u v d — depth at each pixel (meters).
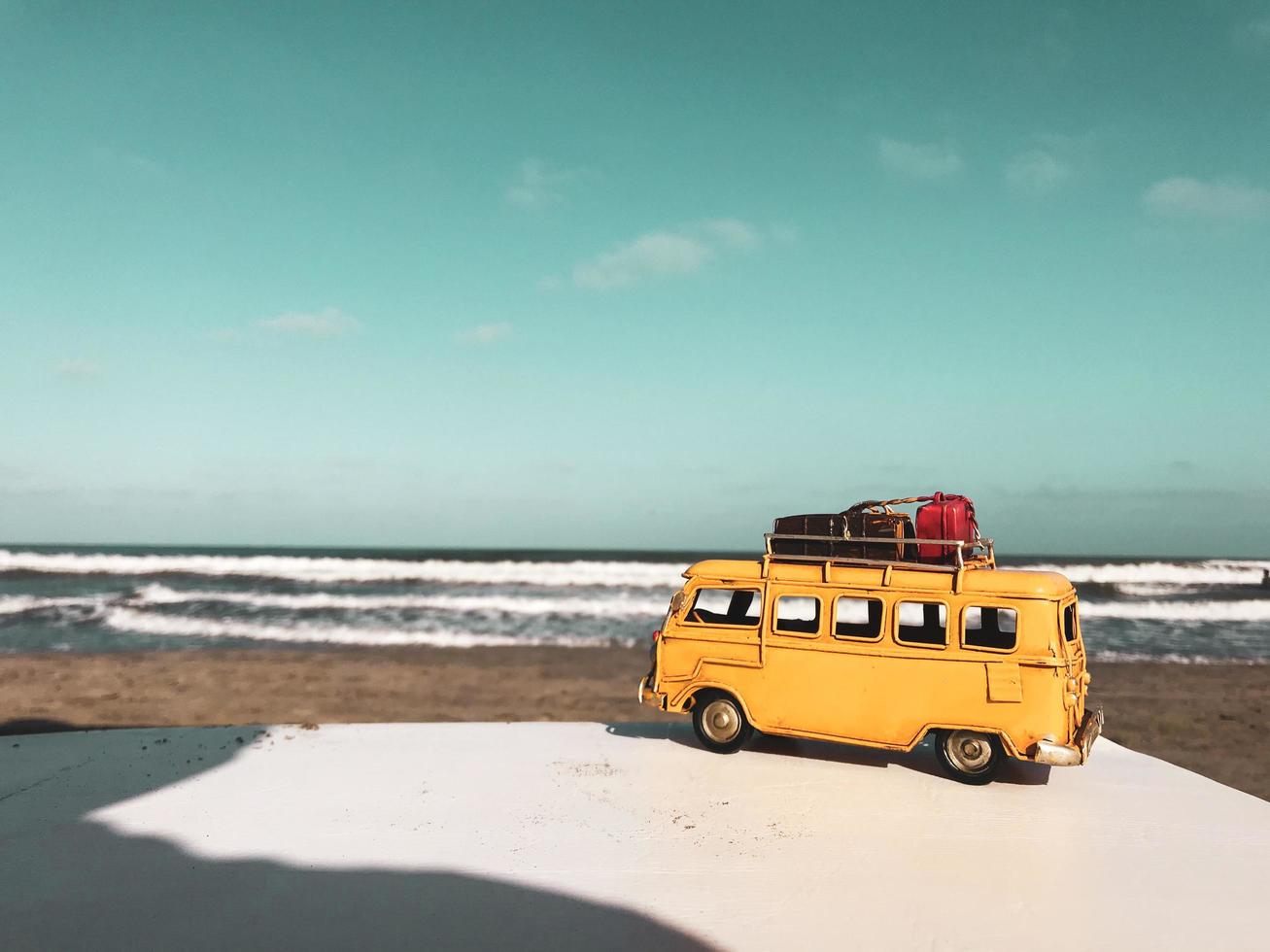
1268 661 21.92
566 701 16.30
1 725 13.98
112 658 21.11
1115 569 51.44
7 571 46.28
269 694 16.83
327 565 49.97
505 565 50.34
